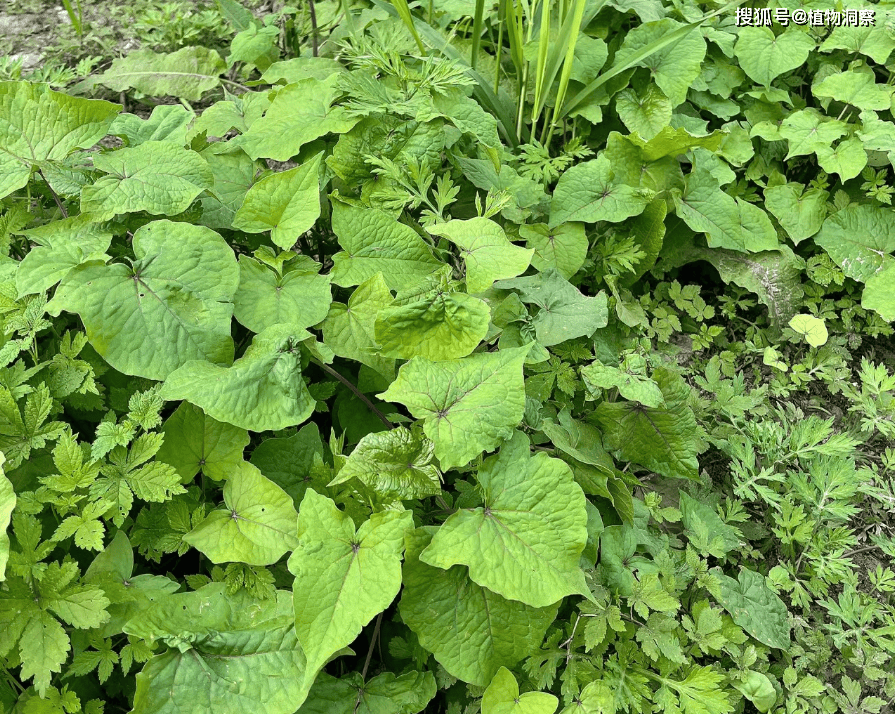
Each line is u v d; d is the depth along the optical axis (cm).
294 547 48
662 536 62
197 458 52
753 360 82
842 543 65
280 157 66
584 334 66
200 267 54
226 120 74
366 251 63
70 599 45
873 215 86
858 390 81
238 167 69
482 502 51
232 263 55
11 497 44
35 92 58
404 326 54
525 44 84
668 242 84
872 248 85
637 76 87
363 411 62
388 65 73
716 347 83
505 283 68
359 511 52
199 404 48
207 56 88
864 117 85
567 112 85
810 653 61
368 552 46
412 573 47
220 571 50
